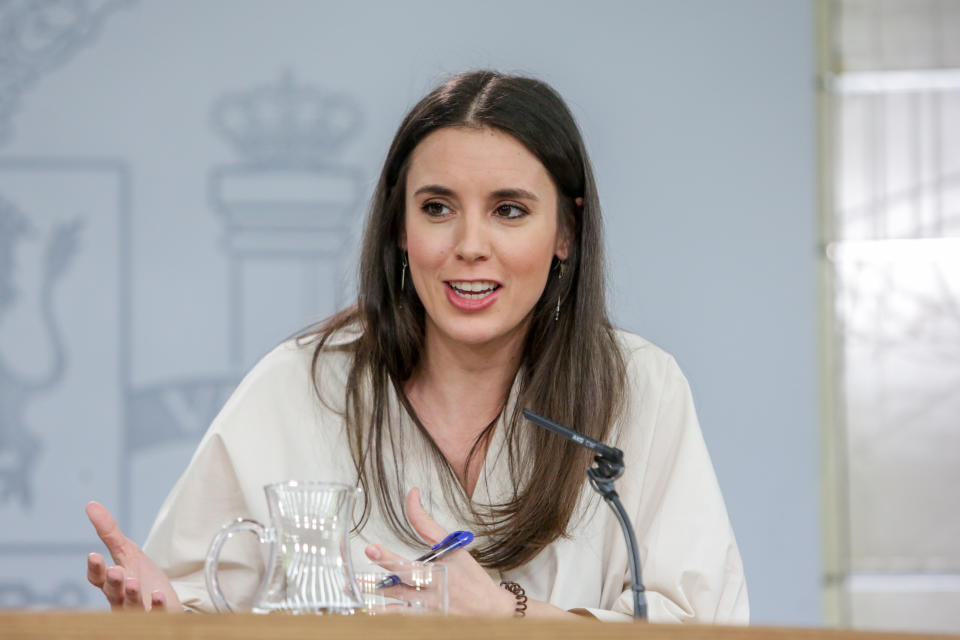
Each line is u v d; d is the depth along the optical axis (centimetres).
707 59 1315
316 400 651
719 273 1305
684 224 1307
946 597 1330
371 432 634
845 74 1361
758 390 1301
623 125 1311
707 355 1301
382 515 626
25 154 1314
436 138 595
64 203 1312
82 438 1298
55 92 1316
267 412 650
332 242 1310
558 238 629
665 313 1302
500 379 643
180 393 1302
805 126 1314
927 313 1348
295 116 1315
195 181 1315
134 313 1307
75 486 1295
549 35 1313
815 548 1291
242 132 1316
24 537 1289
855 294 1353
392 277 642
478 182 586
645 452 638
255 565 632
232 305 1307
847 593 1334
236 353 1305
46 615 328
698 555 603
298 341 678
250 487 634
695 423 644
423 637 323
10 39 1316
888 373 1345
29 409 1298
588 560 618
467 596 528
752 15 1319
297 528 408
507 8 1313
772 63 1316
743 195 1310
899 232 1353
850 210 1354
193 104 1317
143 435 1301
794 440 1298
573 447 621
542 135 596
